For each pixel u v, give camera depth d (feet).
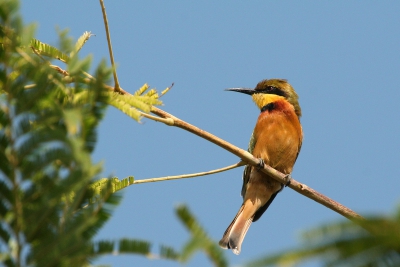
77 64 22.71
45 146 18.72
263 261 14.03
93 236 20.29
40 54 30.37
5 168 18.81
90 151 19.85
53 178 19.07
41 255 18.38
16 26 23.47
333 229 14.02
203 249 16.74
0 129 19.80
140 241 18.69
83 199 20.83
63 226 18.99
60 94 22.08
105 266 19.76
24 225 18.78
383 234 13.83
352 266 14.10
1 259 18.44
